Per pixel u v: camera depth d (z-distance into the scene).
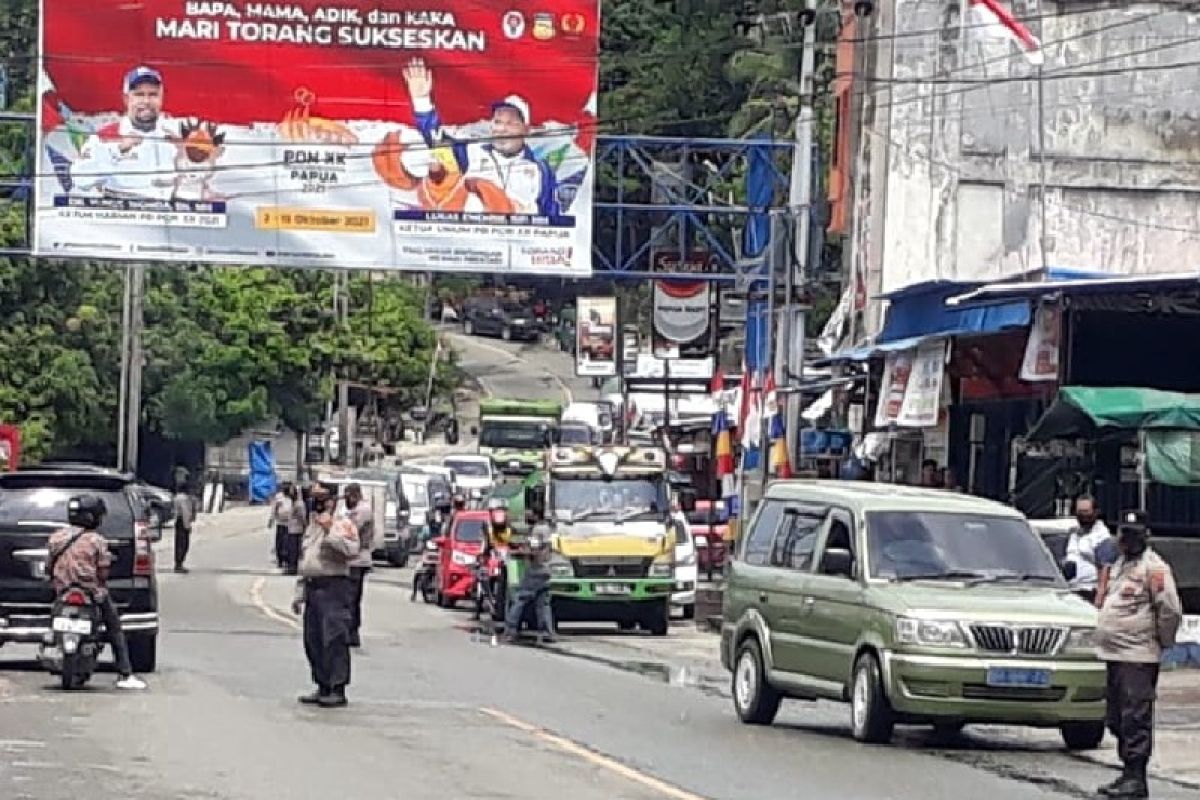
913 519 25.83
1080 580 32.28
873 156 57.28
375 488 76.62
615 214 57.94
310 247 50.59
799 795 20.05
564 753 22.64
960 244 56.97
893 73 57.09
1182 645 36.12
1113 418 34.59
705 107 74.94
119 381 87.31
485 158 50.91
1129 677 21.11
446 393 145.88
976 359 43.09
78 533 28.44
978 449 46.00
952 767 23.22
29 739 22.52
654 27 76.94
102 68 50.19
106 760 20.81
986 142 57.00
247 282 102.31
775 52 74.44
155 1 50.19
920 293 42.66
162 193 50.31
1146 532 21.81
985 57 56.88
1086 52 57.53
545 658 39.41
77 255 50.28
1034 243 56.88
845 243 60.97
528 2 51.00
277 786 19.16
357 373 118.00
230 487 116.44
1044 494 41.31
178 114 50.28
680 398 84.81
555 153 51.12
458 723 25.55
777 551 27.64
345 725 24.81
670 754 23.16
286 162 50.47
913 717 24.23
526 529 44.00
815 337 68.88
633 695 31.33
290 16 50.38
